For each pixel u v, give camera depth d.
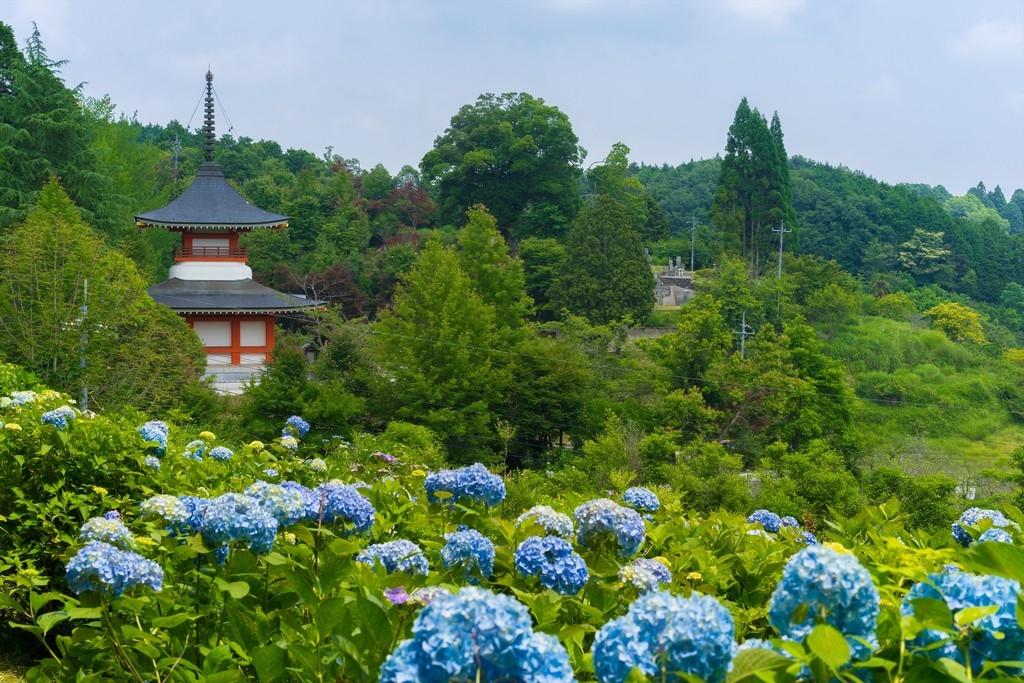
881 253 122.12
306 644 3.97
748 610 5.04
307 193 97.50
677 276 97.31
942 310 93.31
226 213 52.72
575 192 101.38
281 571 4.61
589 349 54.94
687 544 5.88
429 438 27.03
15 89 54.81
